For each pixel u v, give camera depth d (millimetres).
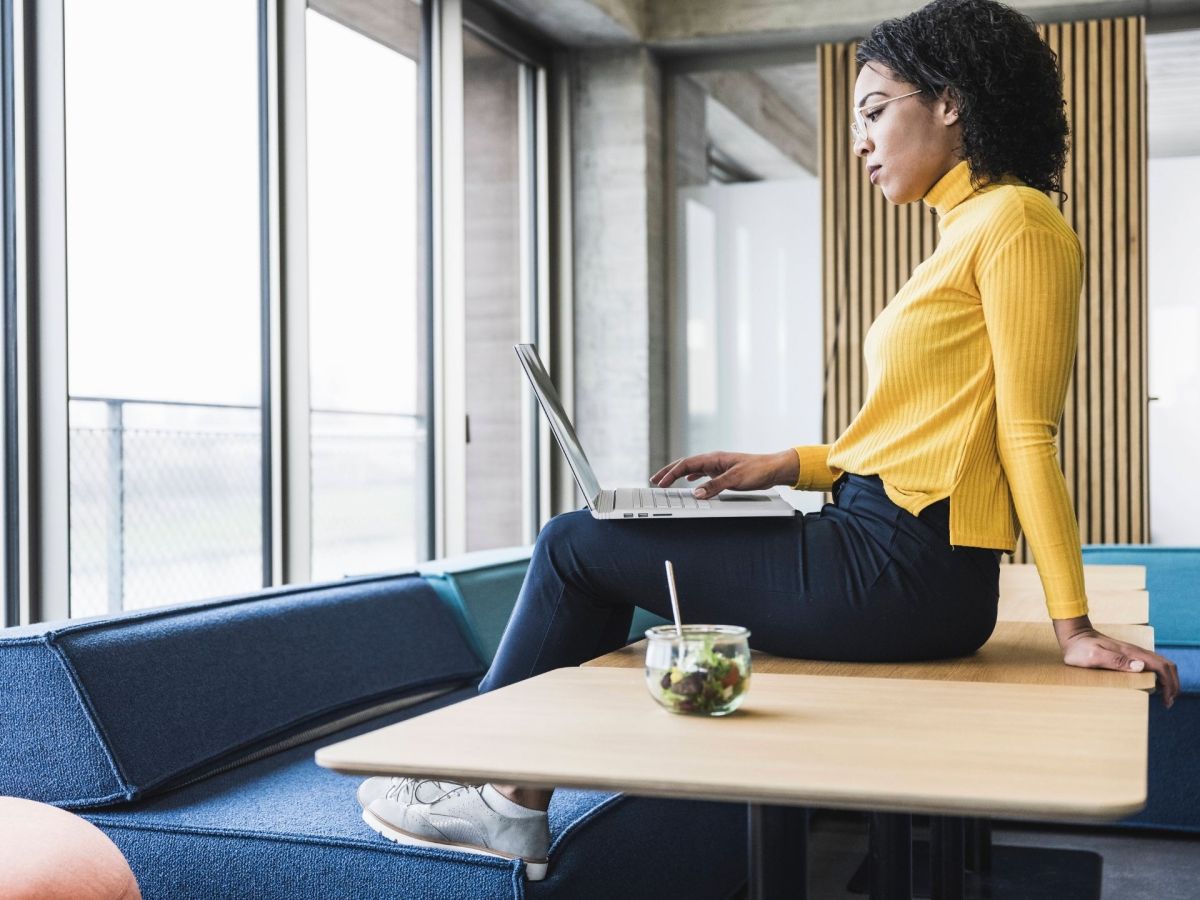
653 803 2246
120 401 3623
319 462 4336
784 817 1156
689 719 1154
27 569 2758
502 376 5289
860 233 5375
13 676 2084
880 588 1572
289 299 3707
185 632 2338
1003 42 1610
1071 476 5152
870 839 1720
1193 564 3969
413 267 4691
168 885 1974
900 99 1660
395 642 2854
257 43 3674
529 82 5555
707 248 5785
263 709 2391
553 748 1044
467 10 4867
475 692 3043
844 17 5293
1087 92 5121
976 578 1591
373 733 1107
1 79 2764
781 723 1133
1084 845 3270
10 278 2777
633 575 1647
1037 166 1646
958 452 1568
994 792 886
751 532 1625
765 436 5734
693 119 5773
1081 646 1516
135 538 4656
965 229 1576
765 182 5695
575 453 1697
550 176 5633
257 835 1934
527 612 1680
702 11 5461
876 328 1684
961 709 1185
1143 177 5059
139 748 2096
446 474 4719
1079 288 1543
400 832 1863
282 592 2736
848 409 5383
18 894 1470
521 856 1810
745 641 1186
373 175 4441
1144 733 1068
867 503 1622
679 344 5820
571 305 5633
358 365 4402
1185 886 2906
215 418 3719
